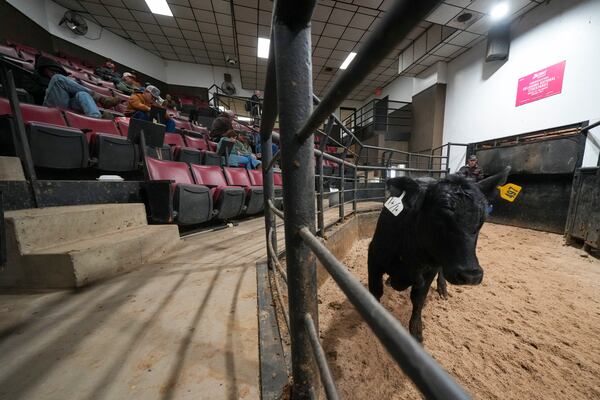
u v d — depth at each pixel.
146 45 8.96
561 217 4.10
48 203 1.69
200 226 2.95
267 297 1.22
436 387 0.15
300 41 0.52
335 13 5.60
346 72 0.31
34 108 2.39
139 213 2.06
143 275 1.49
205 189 2.45
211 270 1.57
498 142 5.35
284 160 0.56
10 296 1.23
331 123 2.04
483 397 1.17
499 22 4.90
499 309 1.90
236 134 5.23
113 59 8.30
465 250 1.02
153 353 0.85
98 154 2.47
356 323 1.64
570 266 2.74
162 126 2.69
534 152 4.39
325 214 3.81
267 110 1.06
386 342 0.22
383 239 1.55
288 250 0.60
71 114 2.70
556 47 4.24
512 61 5.00
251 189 3.41
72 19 7.07
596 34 3.75
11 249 1.28
